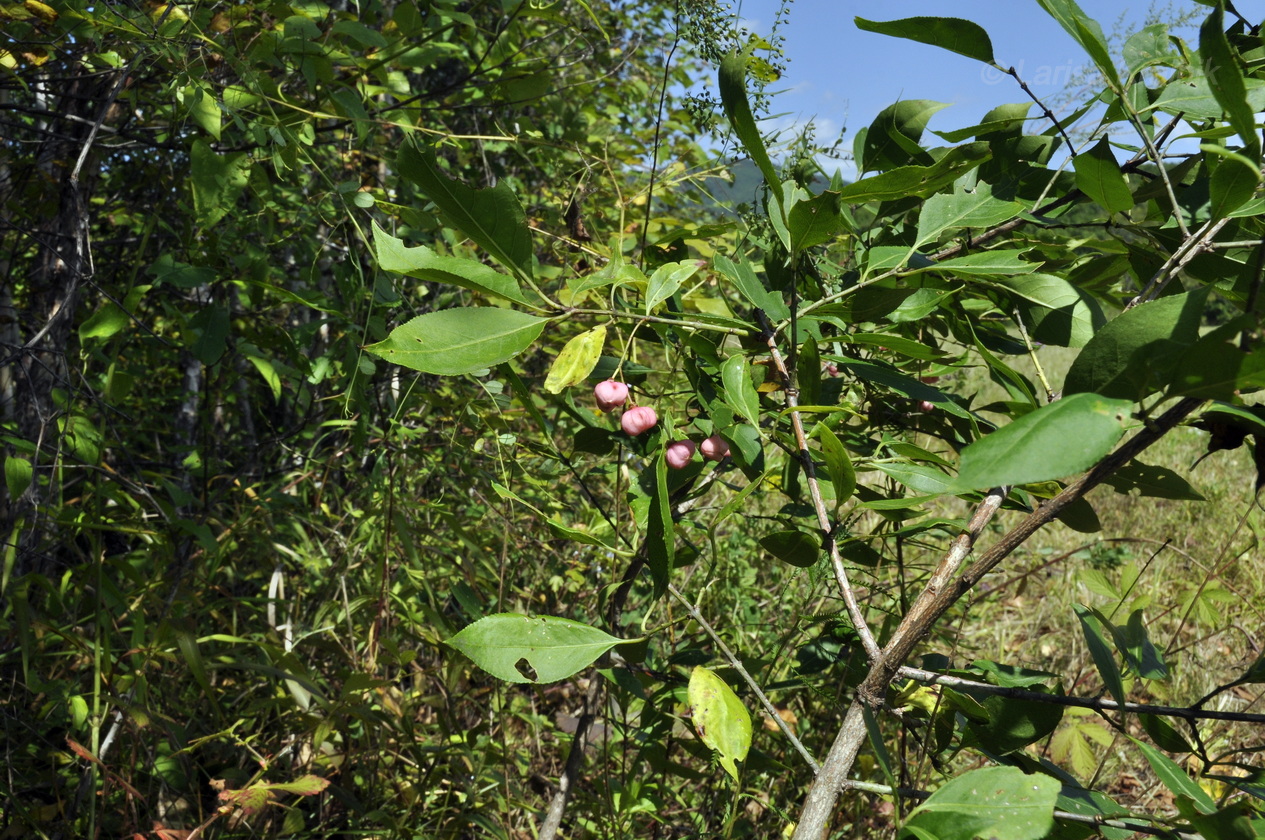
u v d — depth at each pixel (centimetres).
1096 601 369
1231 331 80
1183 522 480
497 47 272
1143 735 298
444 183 111
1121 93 111
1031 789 92
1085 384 94
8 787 187
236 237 220
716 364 139
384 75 256
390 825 210
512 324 116
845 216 161
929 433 173
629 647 153
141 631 187
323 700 199
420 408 253
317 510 252
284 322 284
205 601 244
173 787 199
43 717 189
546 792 258
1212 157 113
